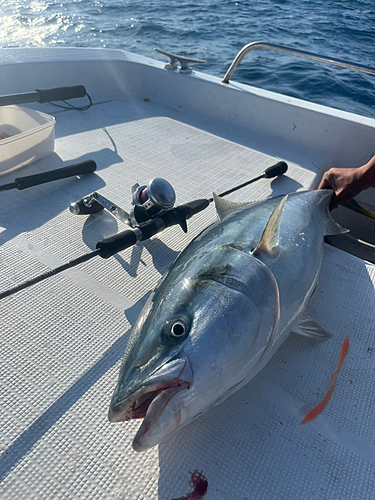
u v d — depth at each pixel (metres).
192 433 1.40
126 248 2.04
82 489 1.22
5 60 3.79
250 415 1.47
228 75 3.95
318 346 1.77
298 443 1.40
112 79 4.42
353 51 11.34
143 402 1.22
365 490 1.29
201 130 3.88
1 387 1.47
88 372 1.56
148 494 1.23
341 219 3.61
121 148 3.33
